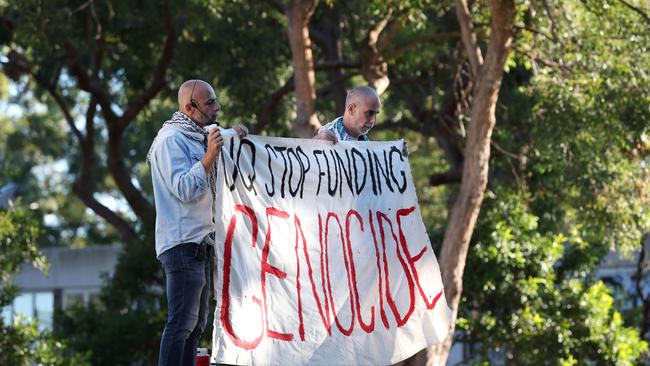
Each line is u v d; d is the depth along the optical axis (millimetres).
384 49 32438
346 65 37344
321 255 12883
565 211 35594
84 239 78000
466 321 31906
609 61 27953
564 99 28781
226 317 11992
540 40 29250
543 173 35250
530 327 31984
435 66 39406
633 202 31766
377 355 12945
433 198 56000
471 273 31969
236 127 12578
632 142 30875
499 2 26797
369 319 13031
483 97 28031
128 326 34562
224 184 12320
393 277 13367
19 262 32125
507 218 32188
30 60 42094
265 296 12336
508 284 32062
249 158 12617
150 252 35750
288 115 42500
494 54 27719
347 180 13359
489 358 34812
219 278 12078
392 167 13766
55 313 37125
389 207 13625
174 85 45750
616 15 28062
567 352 31781
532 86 30547
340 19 39312
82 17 38250
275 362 12195
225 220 12242
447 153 40125
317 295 12703
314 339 12508
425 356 27594
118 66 44375
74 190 43969
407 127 42375
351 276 13031
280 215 12719
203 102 12523
